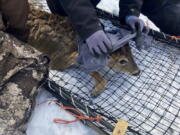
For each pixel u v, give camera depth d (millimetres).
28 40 997
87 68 926
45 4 1242
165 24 1149
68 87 1000
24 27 899
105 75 1025
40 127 897
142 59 1098
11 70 828
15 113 818
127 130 851
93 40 839
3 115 804
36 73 875
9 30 888
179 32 1152
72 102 911
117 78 1032
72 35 990
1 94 825
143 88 1014
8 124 798
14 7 823
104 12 1179
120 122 844
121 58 967
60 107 929
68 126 902
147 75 1051
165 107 965
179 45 1118
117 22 1122
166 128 909
